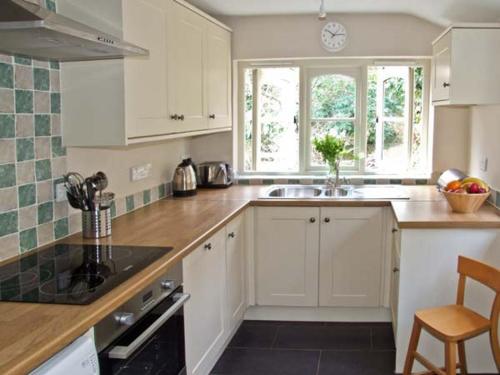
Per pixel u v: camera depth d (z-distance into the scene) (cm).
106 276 203
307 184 446
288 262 380
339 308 387
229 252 329
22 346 144
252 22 438
